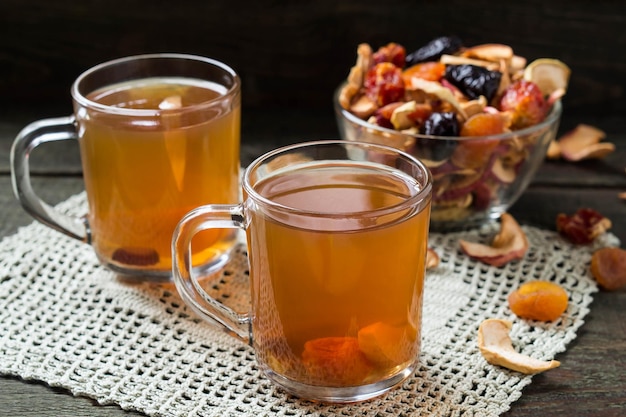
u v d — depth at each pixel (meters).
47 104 1.06
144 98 0.78
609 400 0.70
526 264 0.81
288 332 0.68
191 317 0.76
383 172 0.70
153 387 0.70
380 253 0.66
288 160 0.70
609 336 0.75
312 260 0.66
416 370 0.72
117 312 0.76
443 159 0.81
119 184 0.75
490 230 0.85
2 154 0.95
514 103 0.84
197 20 1.04
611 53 1.04
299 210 0.65
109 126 0.74
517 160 0.83
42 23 1.04
